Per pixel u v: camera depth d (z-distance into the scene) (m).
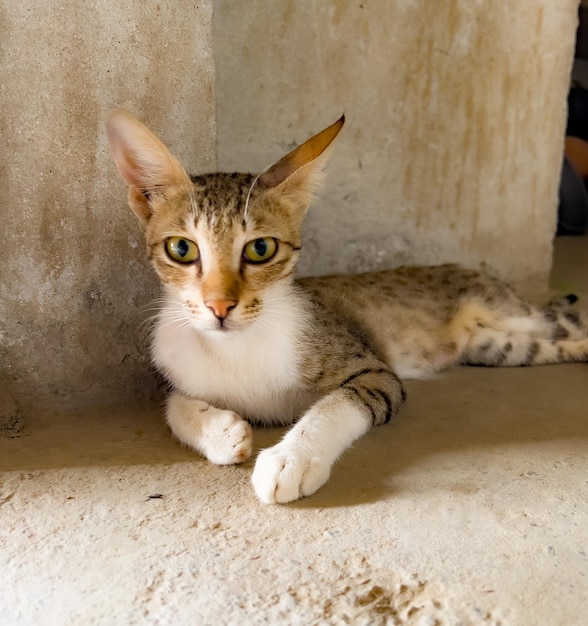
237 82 0.44
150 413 0.37
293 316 0.33
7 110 0.32
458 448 0.31
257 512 0.26
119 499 0.28
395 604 0.22
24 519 0.26
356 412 0.31
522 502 0.27
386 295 0.42
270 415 0.35
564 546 0.24
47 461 0.31
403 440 0.32
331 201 0.47
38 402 0.36
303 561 0.23
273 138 0.45
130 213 0.35
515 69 0.49
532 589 0.22
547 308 0.45
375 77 0.46
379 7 0.45
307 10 0.44
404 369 0.41
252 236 0.31
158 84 0.35
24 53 0.32
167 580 0.23
